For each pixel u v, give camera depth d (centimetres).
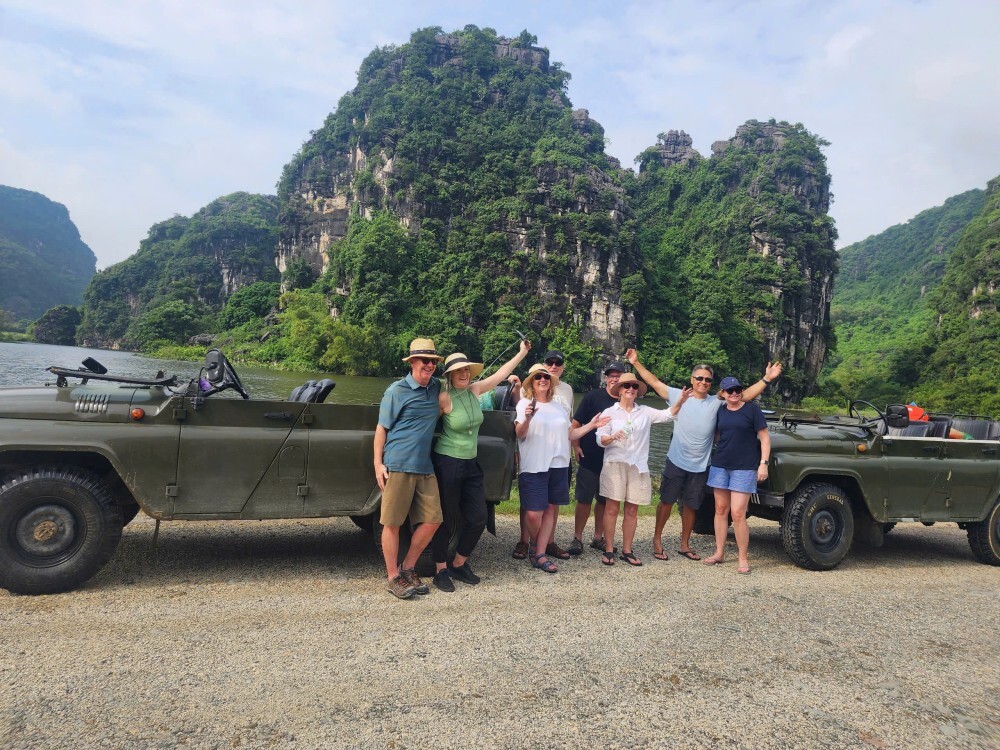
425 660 316
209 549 494
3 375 4088
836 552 552
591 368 9694
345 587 422
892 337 17238
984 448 619
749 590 474
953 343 11112
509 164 10962
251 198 18888
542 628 370
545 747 244
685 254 12962
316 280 11931
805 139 13562
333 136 13462
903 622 421
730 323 10919
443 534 445
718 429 546
